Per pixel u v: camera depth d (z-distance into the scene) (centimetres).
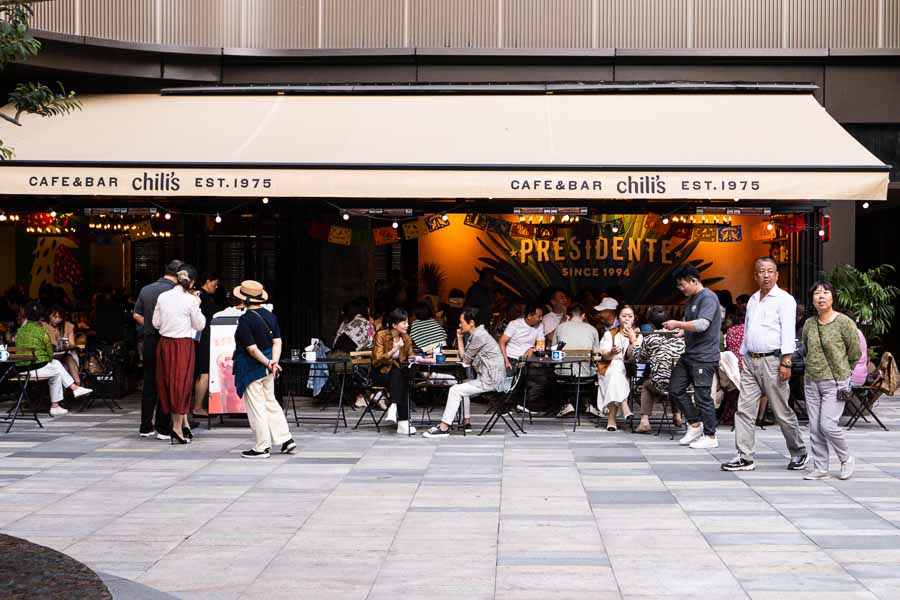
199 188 1181
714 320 1072
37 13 1420
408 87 1467
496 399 1204
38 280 2094
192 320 1109
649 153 1220
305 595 562
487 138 1280
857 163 1179
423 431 1210
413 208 1418
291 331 1521
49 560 466
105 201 1384
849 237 1545
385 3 1511
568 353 1274
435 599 554
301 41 1515
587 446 1095
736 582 582
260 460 997
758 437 1162
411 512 763
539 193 1168
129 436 1159
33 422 1281
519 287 1967
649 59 1498
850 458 890
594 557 636
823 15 1495
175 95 1475
